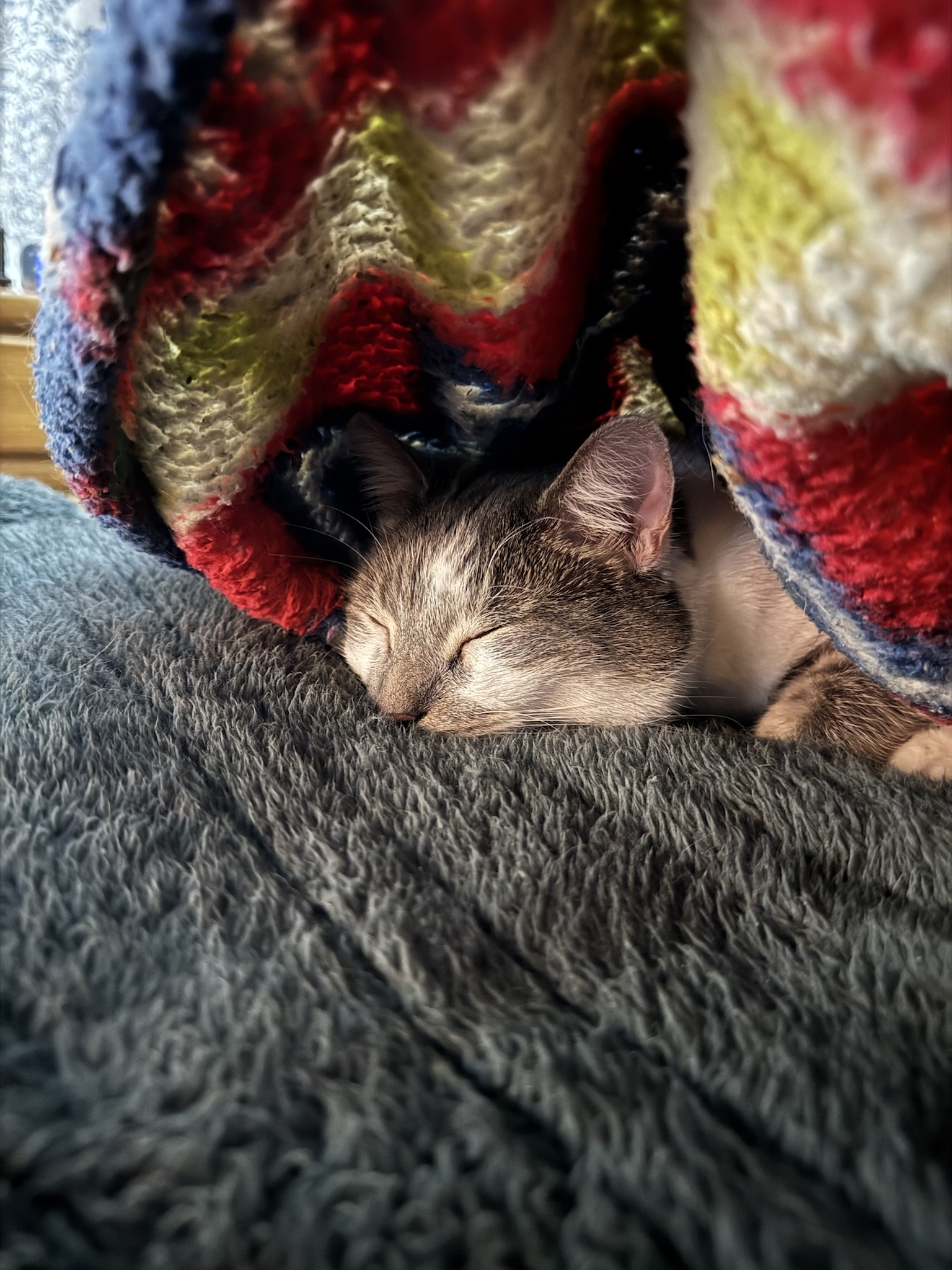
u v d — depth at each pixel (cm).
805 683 29
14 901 17
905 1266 11
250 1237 11
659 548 29
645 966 17
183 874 19
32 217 42
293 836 20
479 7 14
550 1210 12
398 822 21
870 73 11
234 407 23
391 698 28
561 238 20
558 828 21
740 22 12
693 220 16
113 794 21
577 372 29
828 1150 13
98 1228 11
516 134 16
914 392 16
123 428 22
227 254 18
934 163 11
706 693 32
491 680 29
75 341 19
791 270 14
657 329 27
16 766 22
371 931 17
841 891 19
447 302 22
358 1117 13
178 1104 13
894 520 19
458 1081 14
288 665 30
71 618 32
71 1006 15
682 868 20
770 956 17
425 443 33
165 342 20
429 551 30
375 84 16
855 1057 14
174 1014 15
